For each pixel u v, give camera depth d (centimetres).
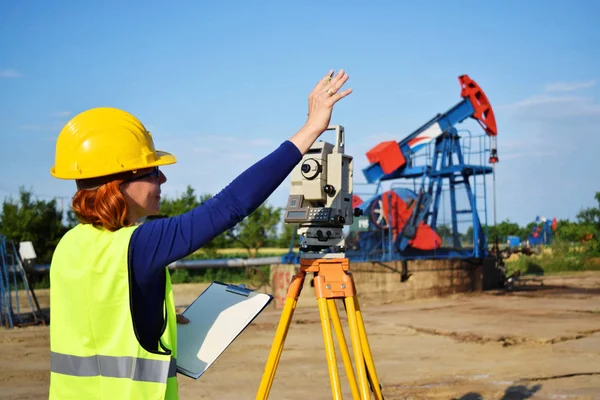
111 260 173
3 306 1368
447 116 1925
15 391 681
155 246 171
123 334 172
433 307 1545
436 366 784
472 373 735
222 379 723
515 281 2367
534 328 1105
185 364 200
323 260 303
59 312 182
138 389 171
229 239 3225
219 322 209
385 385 679
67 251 181
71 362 178
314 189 315
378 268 1709
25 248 1617
